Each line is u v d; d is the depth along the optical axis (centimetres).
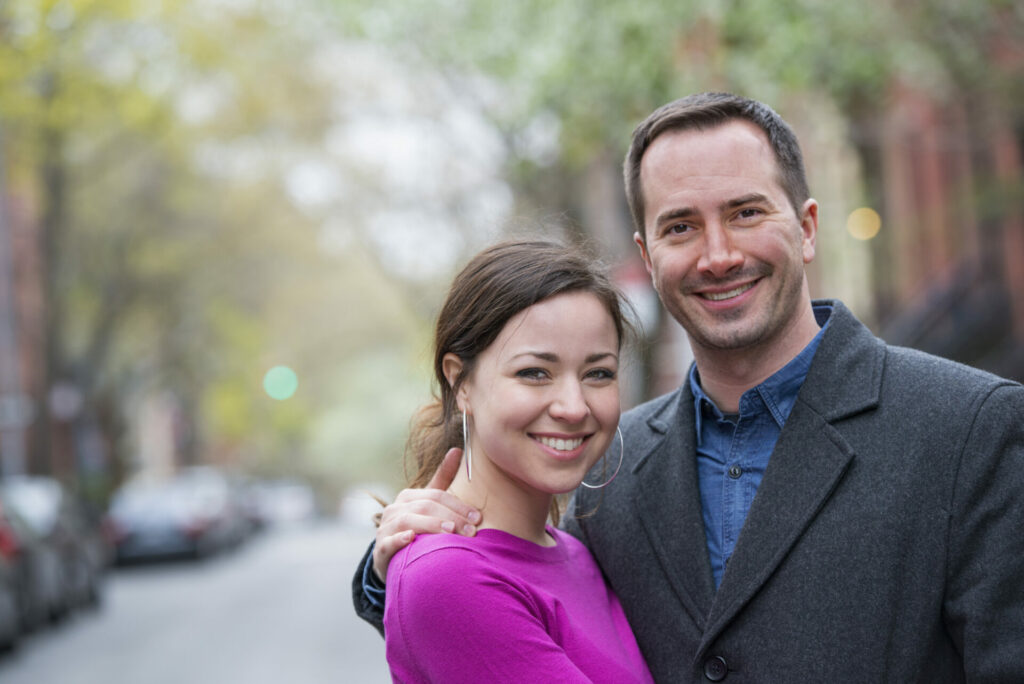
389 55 1398
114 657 1041
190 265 3108
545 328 252
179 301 3278
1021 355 1379
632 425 305
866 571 247
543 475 254
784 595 253
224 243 3128
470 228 1919
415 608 244
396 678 253
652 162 273
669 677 270
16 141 1948
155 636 1179
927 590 244
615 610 283
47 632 1221
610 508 292
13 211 2811
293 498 4747
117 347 3284
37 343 2766
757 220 265
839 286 1669
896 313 1636
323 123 2177
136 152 2478
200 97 2178
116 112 1961
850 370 265
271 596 1582
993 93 1093
